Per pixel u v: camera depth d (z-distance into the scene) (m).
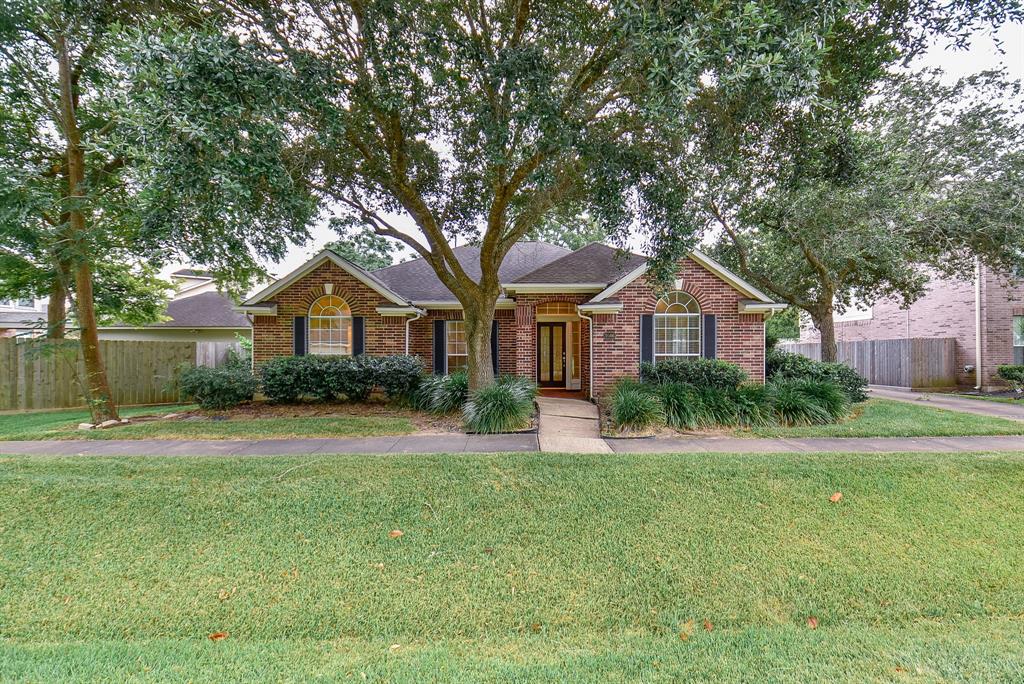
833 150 8.19
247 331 19.19
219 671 2.91
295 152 7.77
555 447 7.31
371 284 13.12
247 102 5.18
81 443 7.73
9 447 7.49
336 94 6.23
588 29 6.62
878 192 11.06
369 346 13.26
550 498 5.29
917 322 19.36
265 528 4.70
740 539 4.52
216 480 5.68
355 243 11.75
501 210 8.73
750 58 4.77
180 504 5.12
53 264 9.02
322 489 5.45
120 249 11.34
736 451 7.03
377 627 3.43
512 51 6.19
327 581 3.95
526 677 2.83
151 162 5.01
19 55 8.38
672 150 8.28
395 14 6.25
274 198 7.18
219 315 19.72
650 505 5.14
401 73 6.61
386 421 9.25
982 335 16.69
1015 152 10.82
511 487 5.54
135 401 13.62
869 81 7.33
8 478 5.67
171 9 6.40
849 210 11.33
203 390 10.82
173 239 7.52
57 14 6.90
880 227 10.83
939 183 11.80
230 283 12.66
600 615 3.55
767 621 3.49
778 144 8.30
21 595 3.76
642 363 11.60
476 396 9.02
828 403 9.52
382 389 11.98
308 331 13.27
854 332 22.53
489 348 9.88
